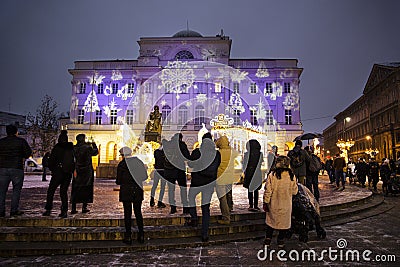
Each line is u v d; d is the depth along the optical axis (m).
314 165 8.58
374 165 15.39
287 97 43.00
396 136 43.41
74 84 45.88
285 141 36.72
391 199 12.75
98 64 46.19
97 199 9.50
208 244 5.75
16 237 5.77
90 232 5.83
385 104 47.62
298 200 6.02
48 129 42.03
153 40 44.62
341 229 6.99
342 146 30.00
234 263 4.78
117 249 5.38
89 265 4.70
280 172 5.65
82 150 7.06
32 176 23.95
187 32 49.06
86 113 45.06
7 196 10.29
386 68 46.88
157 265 4.69
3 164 6.60
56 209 7.63
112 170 20.48
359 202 9.98
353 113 65.00
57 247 5.37
